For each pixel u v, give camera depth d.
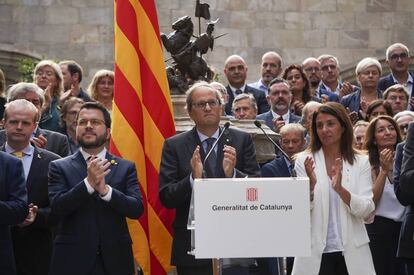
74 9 25.89
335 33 26.28
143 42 14.17
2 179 11.45
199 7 15.13
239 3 26.12
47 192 12.34
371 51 26.30
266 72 18.34
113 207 11.48
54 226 12.41
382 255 13.43
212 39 15.12
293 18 26.25
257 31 26.17
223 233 9.74
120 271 11.68
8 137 12.34
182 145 12.27
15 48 25.73
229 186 9.75
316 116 12.06
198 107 12.19
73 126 14.33
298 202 9.78
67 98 15.49
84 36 25.88
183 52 14.91
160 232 13.48
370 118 15.51
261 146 14.04
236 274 11.95
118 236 11.70
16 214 11.32
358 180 11.95
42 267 12.32
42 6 25.86
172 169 12.20
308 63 18.72
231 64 17.62
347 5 26.33
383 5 26.30
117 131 13.77
